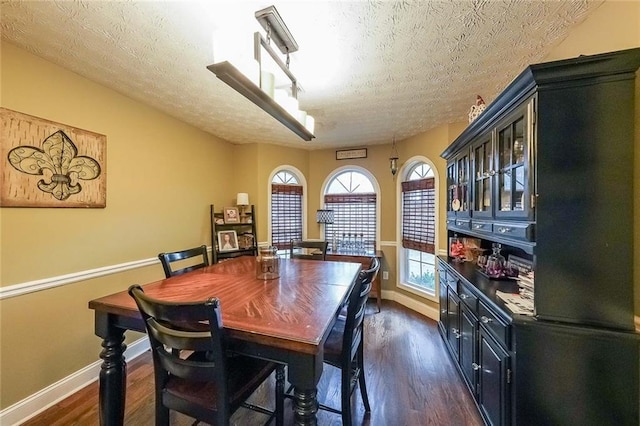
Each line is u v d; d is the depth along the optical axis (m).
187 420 1.80
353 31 1.62
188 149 3.36
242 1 1.40
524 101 1.37
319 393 2.08
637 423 1.16
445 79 2.22
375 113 2.97
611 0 1.37
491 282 1.92
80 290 2.18
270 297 1.51
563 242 1.24
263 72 1.52
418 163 3.95
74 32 1.64
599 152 1.20
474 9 1.45
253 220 4.10
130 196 2.60
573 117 1.22
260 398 2.06
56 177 2.00
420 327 3.26
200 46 1.79
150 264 2.80
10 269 1.78
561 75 1.21
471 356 1.94
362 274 1.45
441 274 2.91
